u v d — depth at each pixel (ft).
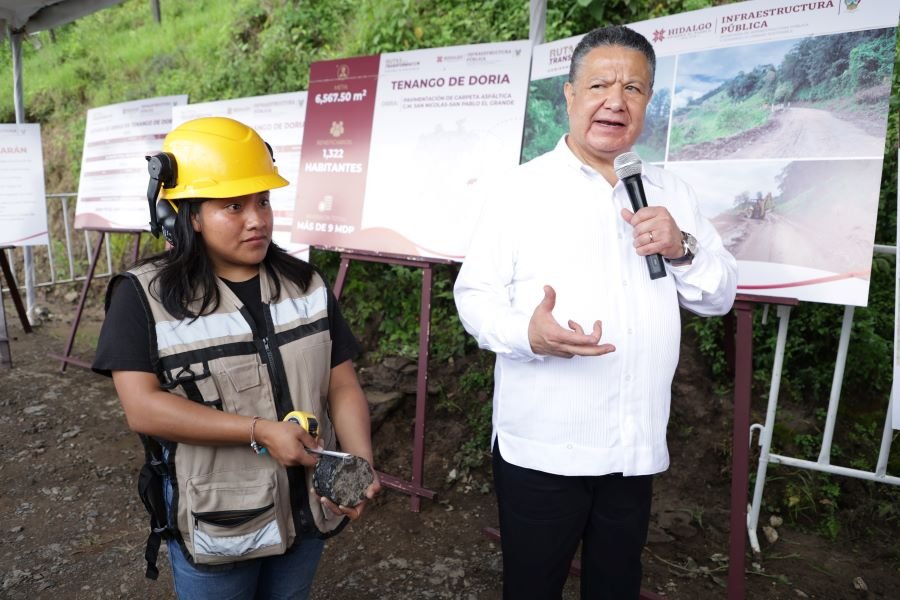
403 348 13.78
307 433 4.29
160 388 4.31
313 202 11.69
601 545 5.72
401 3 17.51
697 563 8.84
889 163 11.09
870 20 6.94
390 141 10.85
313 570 5.15
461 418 12.09
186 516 4.36
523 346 5.03
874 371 10.64
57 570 8.92
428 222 10.34
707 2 13.62
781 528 9.53
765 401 11.16
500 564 8.87
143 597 8.40
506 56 9.75
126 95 24.63
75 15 17.03
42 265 24.73
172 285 4.32
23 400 14.26
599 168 5.62
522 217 5.49
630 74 5.17
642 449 5.34
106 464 11.73
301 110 12.78
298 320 4.70
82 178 17.08
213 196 4.22
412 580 8.57
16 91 17.47
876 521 9.45
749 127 7.66
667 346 5.39
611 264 5.33
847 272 7.10
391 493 10.52
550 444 5.34
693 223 5.75
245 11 22.91
